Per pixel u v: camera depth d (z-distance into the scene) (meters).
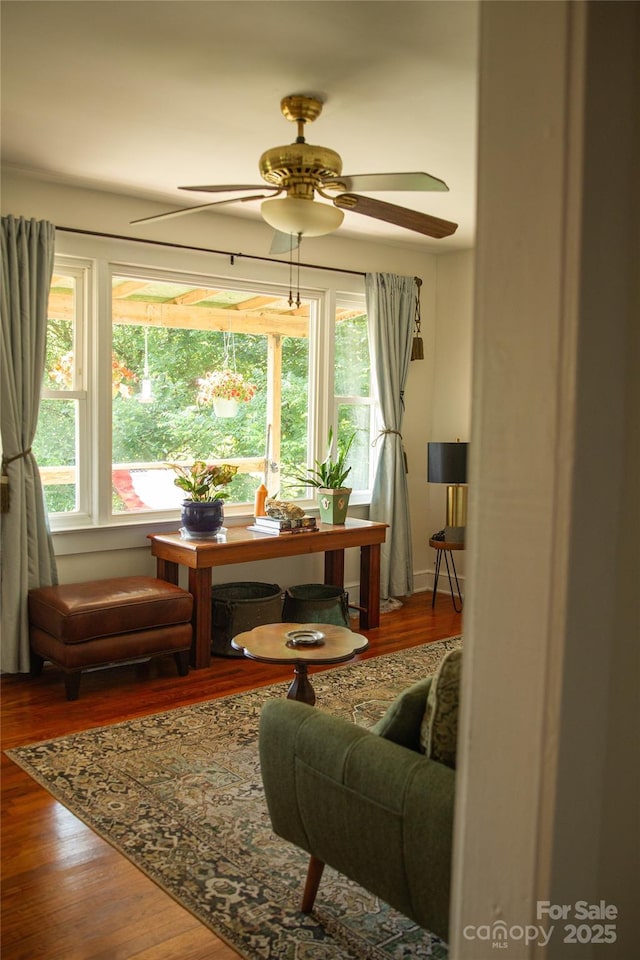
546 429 1.11
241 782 2.92
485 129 1.16
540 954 1.17
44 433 4.32
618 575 1.21
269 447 5.35
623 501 1.20
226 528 4.84
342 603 4.77
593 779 1.21
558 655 1.12
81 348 4.42
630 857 1.35
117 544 4.50
